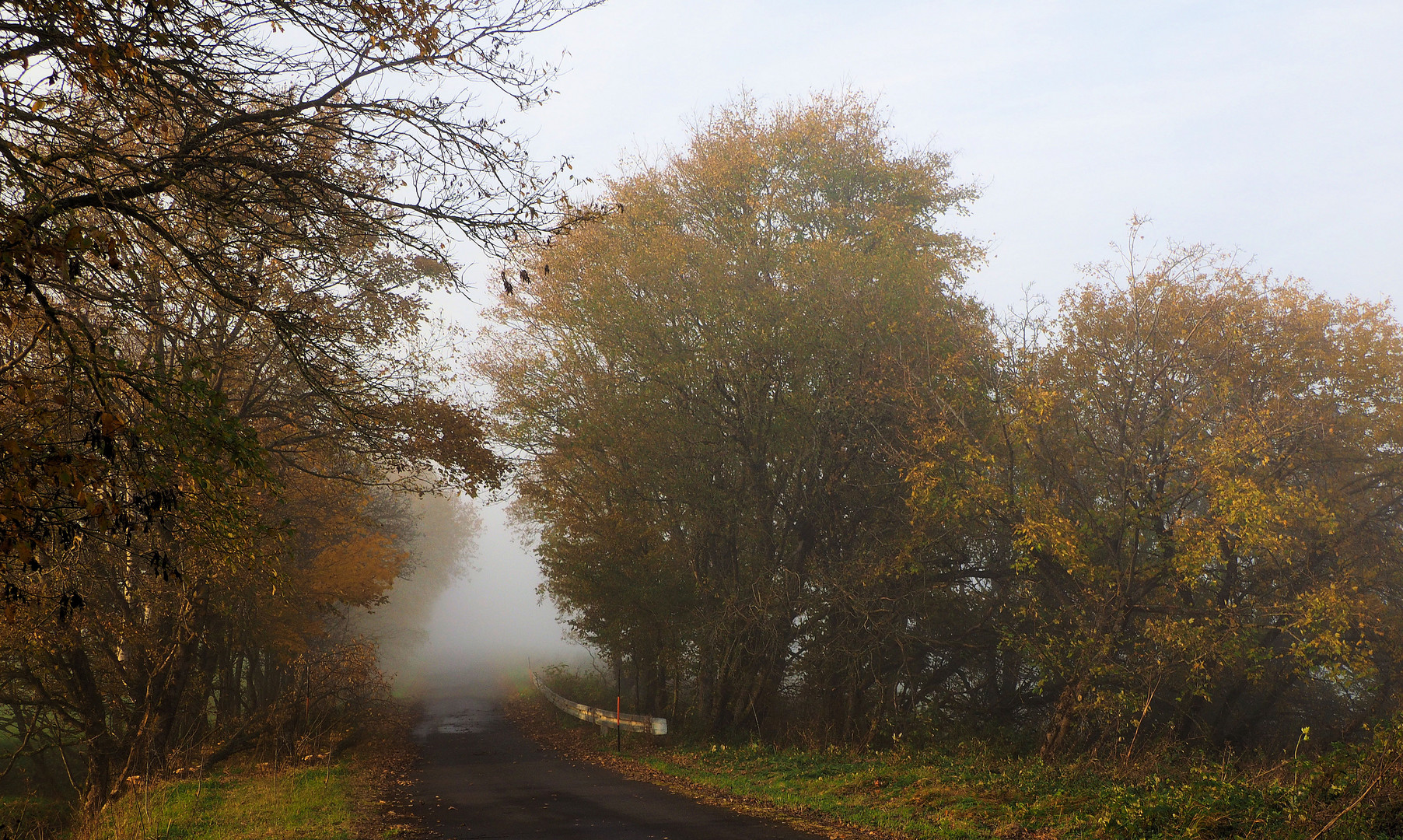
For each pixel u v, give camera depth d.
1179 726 19.33
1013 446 17.86
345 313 14.71
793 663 22.91
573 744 23.91
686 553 24.00
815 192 24.84
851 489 22.17
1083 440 18.66
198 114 8.08
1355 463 18.78
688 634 24.08
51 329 6.51
